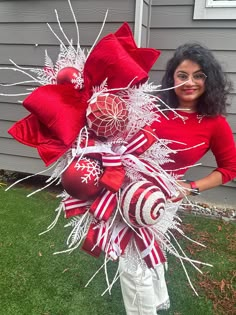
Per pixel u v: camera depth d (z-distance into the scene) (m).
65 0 2.65
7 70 2.97
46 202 2.84
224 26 2.54
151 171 1.04
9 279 1.93
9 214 2.62
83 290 1.86
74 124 0.91
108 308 1.74
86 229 1.10
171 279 1.97
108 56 0.93
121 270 1.28
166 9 2.61
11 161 3.25
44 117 0.90
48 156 0.92
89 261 2.09
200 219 2.67
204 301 1.81
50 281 1.92
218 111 1.30
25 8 2.76
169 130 1.31
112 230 1.08
